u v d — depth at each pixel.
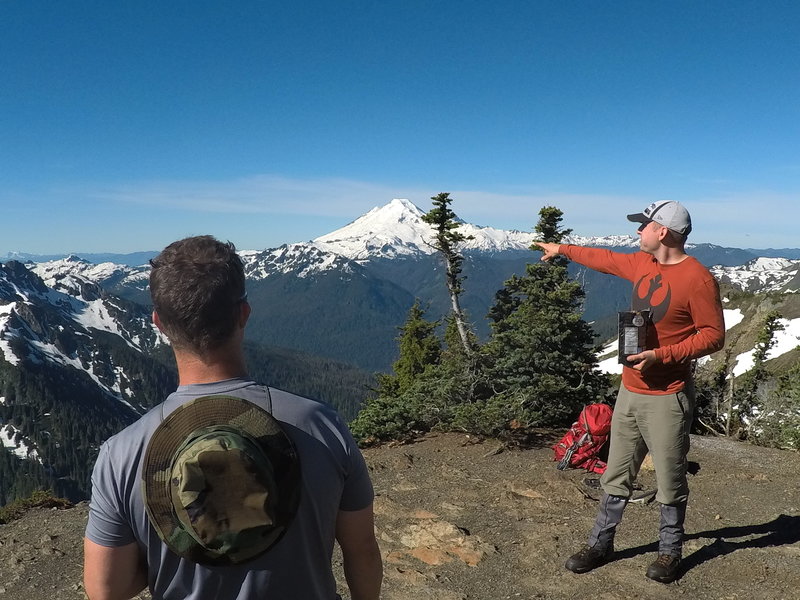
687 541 4.70
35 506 5.98
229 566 1.53
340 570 4.47
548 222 14.42
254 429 1.56
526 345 10.10
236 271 1.71
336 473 1.66
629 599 3.82
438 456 7.62
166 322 1.64
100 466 1.59
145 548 1.57
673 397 3.92
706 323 3.74
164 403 1.65
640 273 4.05
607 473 4.23
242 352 1.77
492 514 5.45
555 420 9.61
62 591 4.12
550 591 3.99
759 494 5.88
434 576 4.23
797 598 3.76
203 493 1.43
